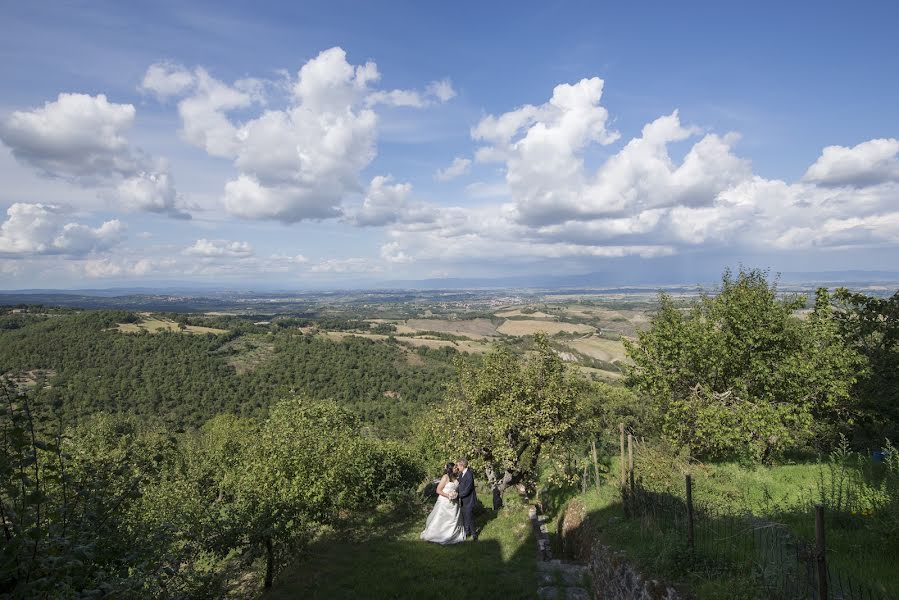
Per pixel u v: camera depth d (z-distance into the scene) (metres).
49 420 5.27
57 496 5.65
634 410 21.08
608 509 11.41
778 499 10.56
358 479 17.61
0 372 5.06
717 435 15.16
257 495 11.67
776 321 16.64
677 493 11.02
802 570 5.95
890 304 17.42
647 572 7.28
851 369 16.06
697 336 16.94
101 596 5.24
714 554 7.09
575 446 17.78
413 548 11.95
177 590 7.38
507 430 16.91
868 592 5.28
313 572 10.74
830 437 17.41
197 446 44.50
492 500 16.66
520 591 9.38
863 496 8.17
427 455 31.69
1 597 4.52
